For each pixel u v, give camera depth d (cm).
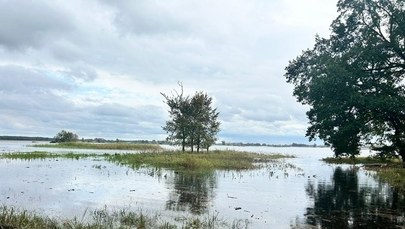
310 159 5272
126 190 1609
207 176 2239
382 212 1273
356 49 2723
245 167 2956
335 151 2964
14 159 3178
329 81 2594
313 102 2941
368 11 2839
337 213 1246
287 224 1077
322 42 3108
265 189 1797
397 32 2684
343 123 2769
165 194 1534
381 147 3036
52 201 1304
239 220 1102
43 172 2216
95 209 1187
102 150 5706
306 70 3138
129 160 3123
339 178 2466
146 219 1052
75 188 1625
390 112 2642
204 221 1066
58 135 9200
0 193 1426
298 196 1611
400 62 2827
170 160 3017
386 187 1980
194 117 4531
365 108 2638
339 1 2947
